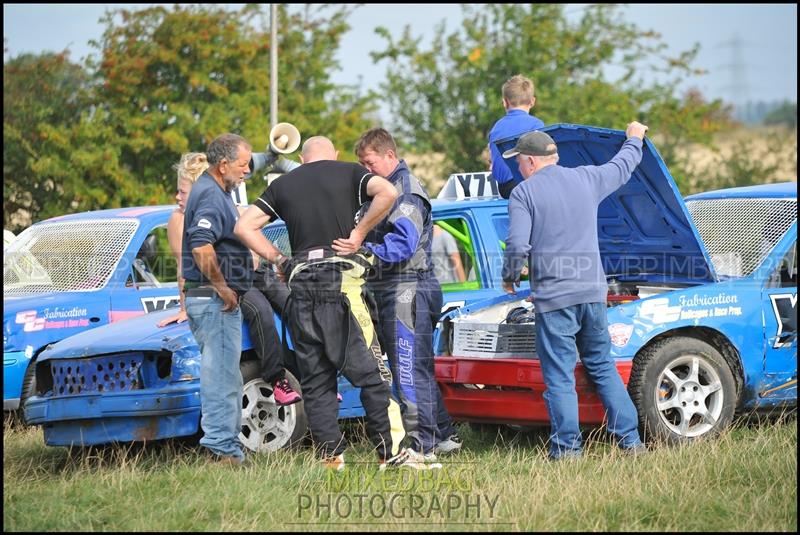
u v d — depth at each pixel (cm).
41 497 1187
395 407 1273
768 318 1415
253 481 1199
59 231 1880
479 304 1512
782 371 1423
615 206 1490
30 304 1686
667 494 1110
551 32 3903
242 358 1403
